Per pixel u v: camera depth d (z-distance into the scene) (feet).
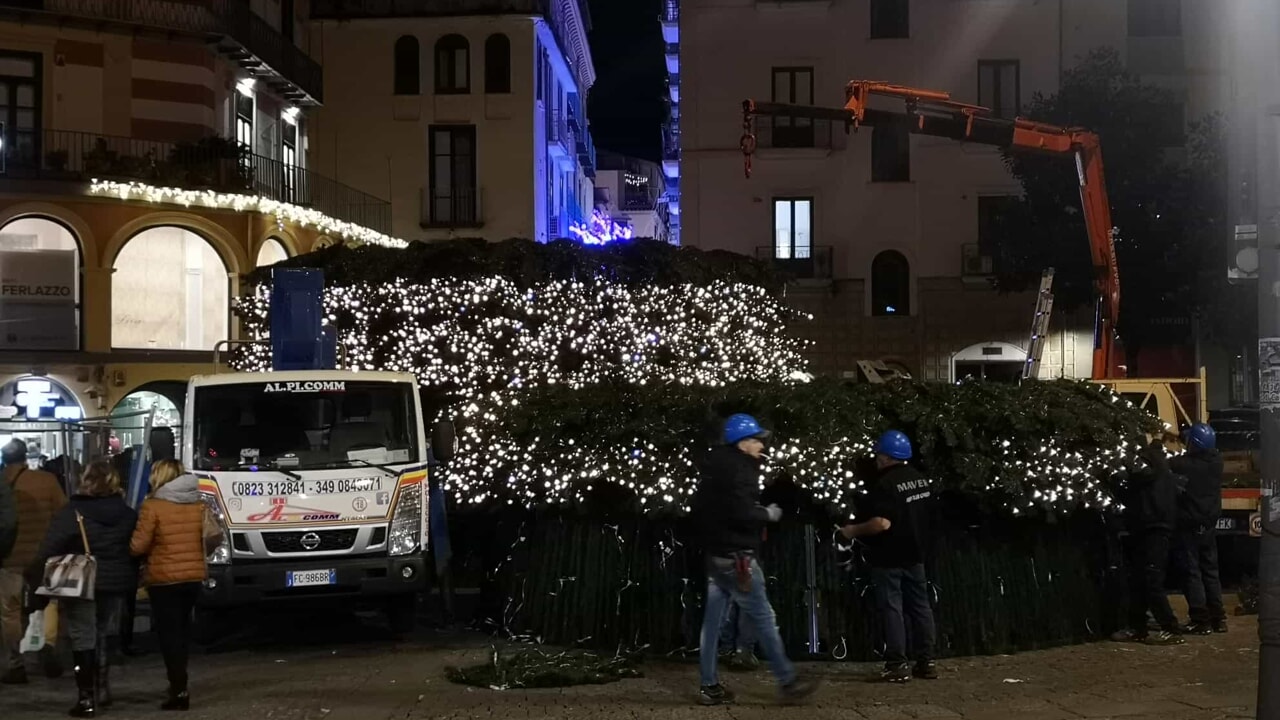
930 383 36.86
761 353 62.49
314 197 119.75
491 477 39.22
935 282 127.95
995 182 127.65
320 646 40.78
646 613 34.99
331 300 56.80
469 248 57.72
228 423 40.14
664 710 28.50
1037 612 36.32
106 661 30.48
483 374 56.34
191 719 28.99
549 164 151.64
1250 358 110.73
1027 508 35.01
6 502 32.24
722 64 129.70
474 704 29.66
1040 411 35.73
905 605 31.94
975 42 128.06
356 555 39.50
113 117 97.40
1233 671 32.37
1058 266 109.29
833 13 128.98
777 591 34.14
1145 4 126.82
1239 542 48.73
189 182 95.86
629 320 58.13
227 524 38.75
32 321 92.58
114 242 93.91
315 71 123.13
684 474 34.17
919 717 27.27
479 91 135.54
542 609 37.01
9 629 34.14
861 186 129.08
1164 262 104.78
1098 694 29.48
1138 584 37.68
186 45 99.86
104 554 30.17
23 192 90.79
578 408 36.55
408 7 135.03
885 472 31.68
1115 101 107.14
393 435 41.11
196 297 98.84
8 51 93.81
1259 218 23.17
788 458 33.35
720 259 64.28
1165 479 36.99
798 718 27.35
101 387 93.45
